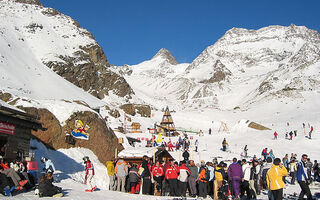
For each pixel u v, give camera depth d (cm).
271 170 983
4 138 1274
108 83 8862
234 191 1139
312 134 4184
